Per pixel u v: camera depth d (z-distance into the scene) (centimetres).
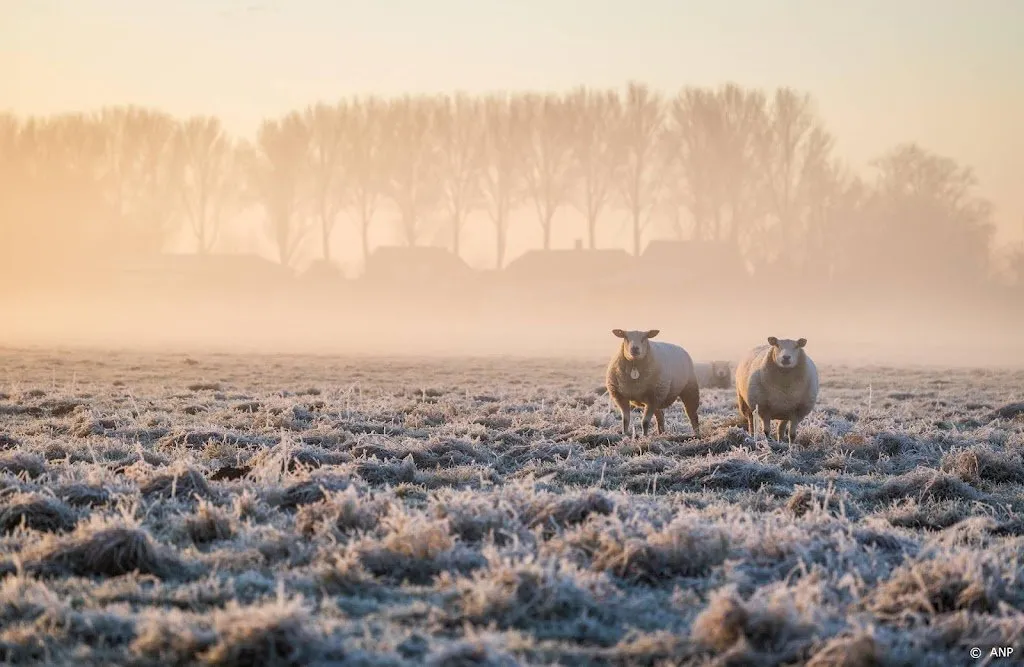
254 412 2353
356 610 832
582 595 839
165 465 1514
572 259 11962
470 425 2111
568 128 11706
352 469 1442
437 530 970
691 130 11681
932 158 12488
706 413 2605
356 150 12100
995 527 1188
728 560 941
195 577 930
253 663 702
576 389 3459
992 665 742
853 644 712
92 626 761
